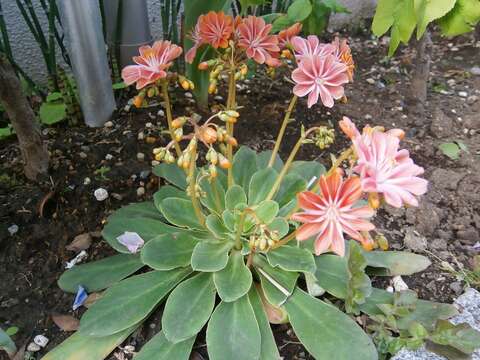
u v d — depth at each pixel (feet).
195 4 1.04
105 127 1.18
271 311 0.79
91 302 0.82
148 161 1.09
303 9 1.14
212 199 0.89
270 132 1.20
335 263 0.83
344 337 0.71
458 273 0.89
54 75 1.21
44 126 1.19
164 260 0.79
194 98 1.27
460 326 0.71
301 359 0.76
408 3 0.74
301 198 0.56
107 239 0.84
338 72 0.67
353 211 0.56
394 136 0.56
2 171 1.07
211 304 0.75
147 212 0.93
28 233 0.94
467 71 1.48
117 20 1.20
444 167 1.15
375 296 0.80
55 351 0.73
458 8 0.79
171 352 0.72
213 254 0.77
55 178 1.04
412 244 0.94
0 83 0.87
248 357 0.69
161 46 0.70
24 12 1.10
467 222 1.00
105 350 0.74
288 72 1.39
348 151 0.63
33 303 0.84
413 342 0.72
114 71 1.28
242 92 1.32
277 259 0.77
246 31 0.76
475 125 1.26
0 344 0.70
